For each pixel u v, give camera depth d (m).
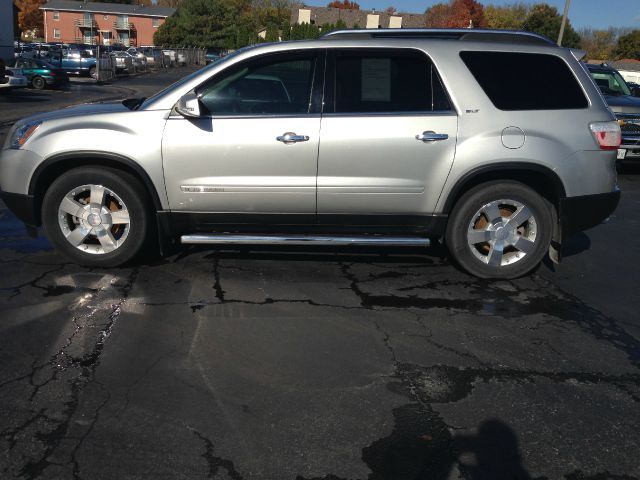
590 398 3.17
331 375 3.32
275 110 4.56
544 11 65.06
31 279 4.61
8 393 3.02
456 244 4.82
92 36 80.62
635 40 76.94
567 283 5.02
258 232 4.82
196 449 2.64
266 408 2.97
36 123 4.70
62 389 3.08
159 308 4.14
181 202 4.64
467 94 4.57
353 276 4.93
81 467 2.50
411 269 5.16
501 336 3.90
